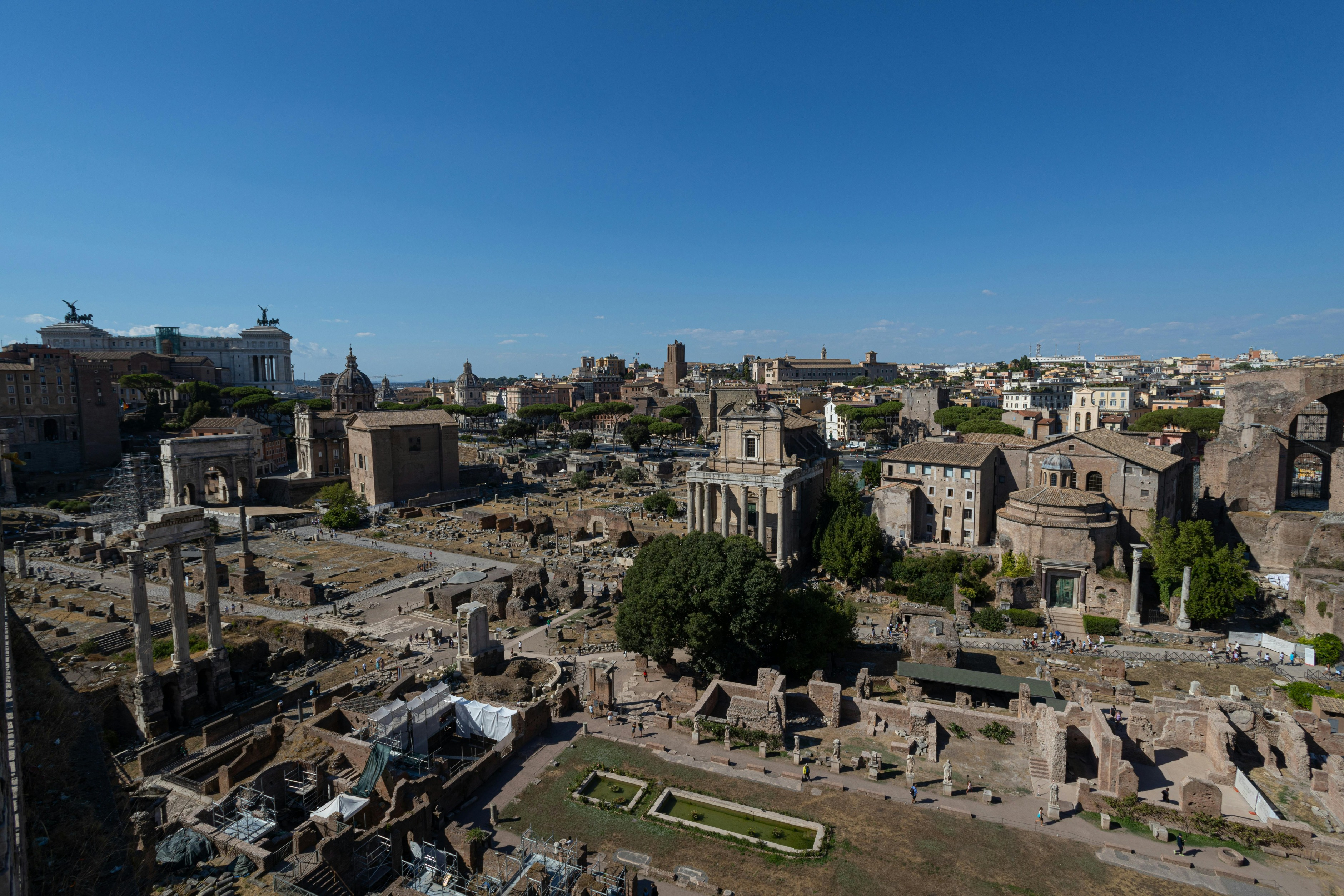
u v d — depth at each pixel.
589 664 65.12
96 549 115.50
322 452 181.25
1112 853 40.94
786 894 37.69
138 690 56.78
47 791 35.91
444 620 88.12
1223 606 77.38
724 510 108.81
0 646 33.94
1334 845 40.34
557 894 35.66
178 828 41.91
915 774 49.34
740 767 50.38
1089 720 52.00
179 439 149.50
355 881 38.00
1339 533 83.38
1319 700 57.75
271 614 90.00
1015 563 90.12
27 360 186.25
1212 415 161.38
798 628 67.38
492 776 49.44
